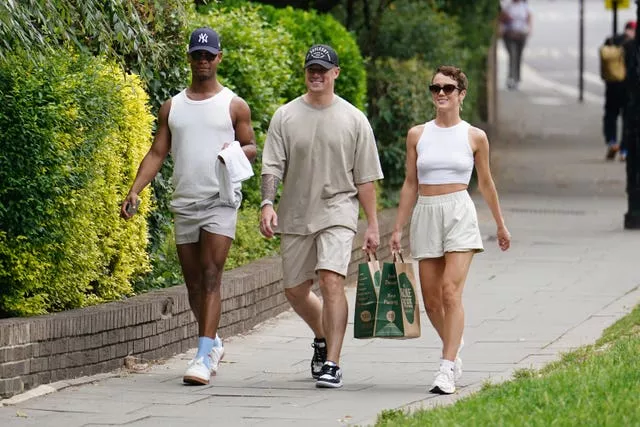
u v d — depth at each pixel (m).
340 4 70.12
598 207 68.62
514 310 42.41
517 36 154.88
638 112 60.22
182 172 32.59
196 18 44.84
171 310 35.81
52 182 31.84
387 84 61.97
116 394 30.95
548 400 27.12
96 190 33.91
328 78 32.22
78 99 33.16
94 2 33.09
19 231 31.89
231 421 28.30
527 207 68.19
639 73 60.12
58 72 32.69
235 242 44.22
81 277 33.72
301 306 33.00
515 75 155.00
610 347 34.22
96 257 34.00
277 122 32.44
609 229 60.78
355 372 34.12
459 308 31.62
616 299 44.16
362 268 32.38
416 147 32.19
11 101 31.39
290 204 32.53
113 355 33.41
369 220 32.66
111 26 34.22
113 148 34.91
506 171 84.56
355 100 55.38
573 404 26.84
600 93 150.38
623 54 89.00
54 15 31.38
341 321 32.06
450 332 31.53
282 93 51.69
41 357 30.92
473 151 31.98
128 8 33.78
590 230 60.41
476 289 46.25
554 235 58.81
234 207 32.78
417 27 68.50
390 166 61.91
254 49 47.28
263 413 29.11
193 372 32.03
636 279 48.00
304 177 32.31
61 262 32.81
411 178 32.50
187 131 32.50
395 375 33.75
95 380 32.28
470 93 83.44
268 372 34.16
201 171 32.47
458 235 31.59
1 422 28.11
